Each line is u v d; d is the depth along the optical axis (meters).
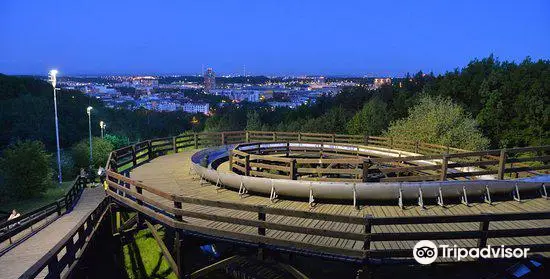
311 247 6.10
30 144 25.88
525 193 8.91
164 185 10.76
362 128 31.33
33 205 23.17
